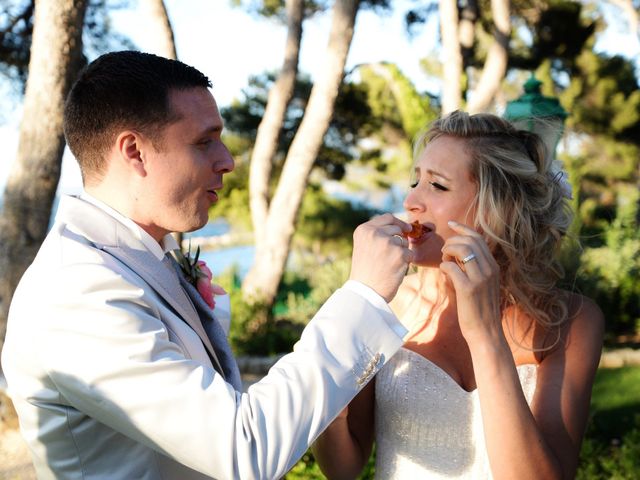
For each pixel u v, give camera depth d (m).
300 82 14.89
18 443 4.68
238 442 1.30
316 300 11.62
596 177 15.69
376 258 1.47
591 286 9.48
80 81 1.55
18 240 4.94
